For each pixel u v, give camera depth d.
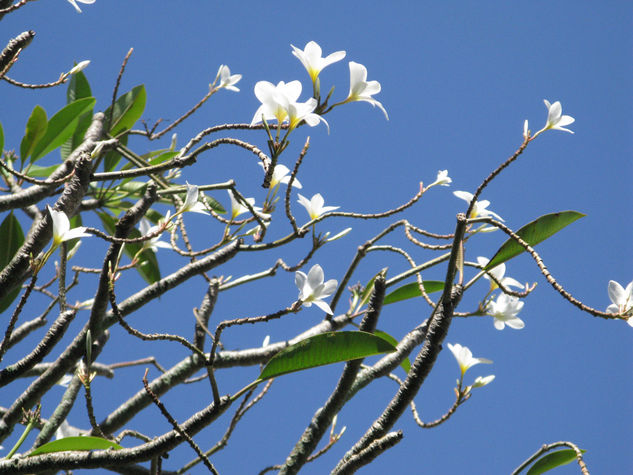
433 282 4.79
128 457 4.30
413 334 4.68
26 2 4.52
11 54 4.51
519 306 4.76
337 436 4.70
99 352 4.62
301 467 4.47
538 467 4.49
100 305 4.46
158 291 4.66
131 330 4.30
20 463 4.32
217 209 5.00
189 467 4.74
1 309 4.66
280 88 4.33
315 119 4.33
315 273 4.40
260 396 4.77
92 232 4.39
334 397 4.47
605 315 4.28
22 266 4.43
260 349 4.79
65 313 4.41
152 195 4.46
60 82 4.54
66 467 4.32
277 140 4.34
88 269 4.76
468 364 4.78
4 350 4.30
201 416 4.31
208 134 4.51
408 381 4.39
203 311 4.82
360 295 4.81
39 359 4.40
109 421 4.73
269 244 4.67
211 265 4.68
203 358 4.30
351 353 4.36
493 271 4.74
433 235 4.67
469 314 4.75
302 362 4.35
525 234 4.45
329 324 4.77
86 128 4.97
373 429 4.39
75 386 4.67
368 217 4.68
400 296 4.79
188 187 4.48
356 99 4.46
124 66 4.80
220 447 4.75
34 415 4.44
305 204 4.78
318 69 4.45
